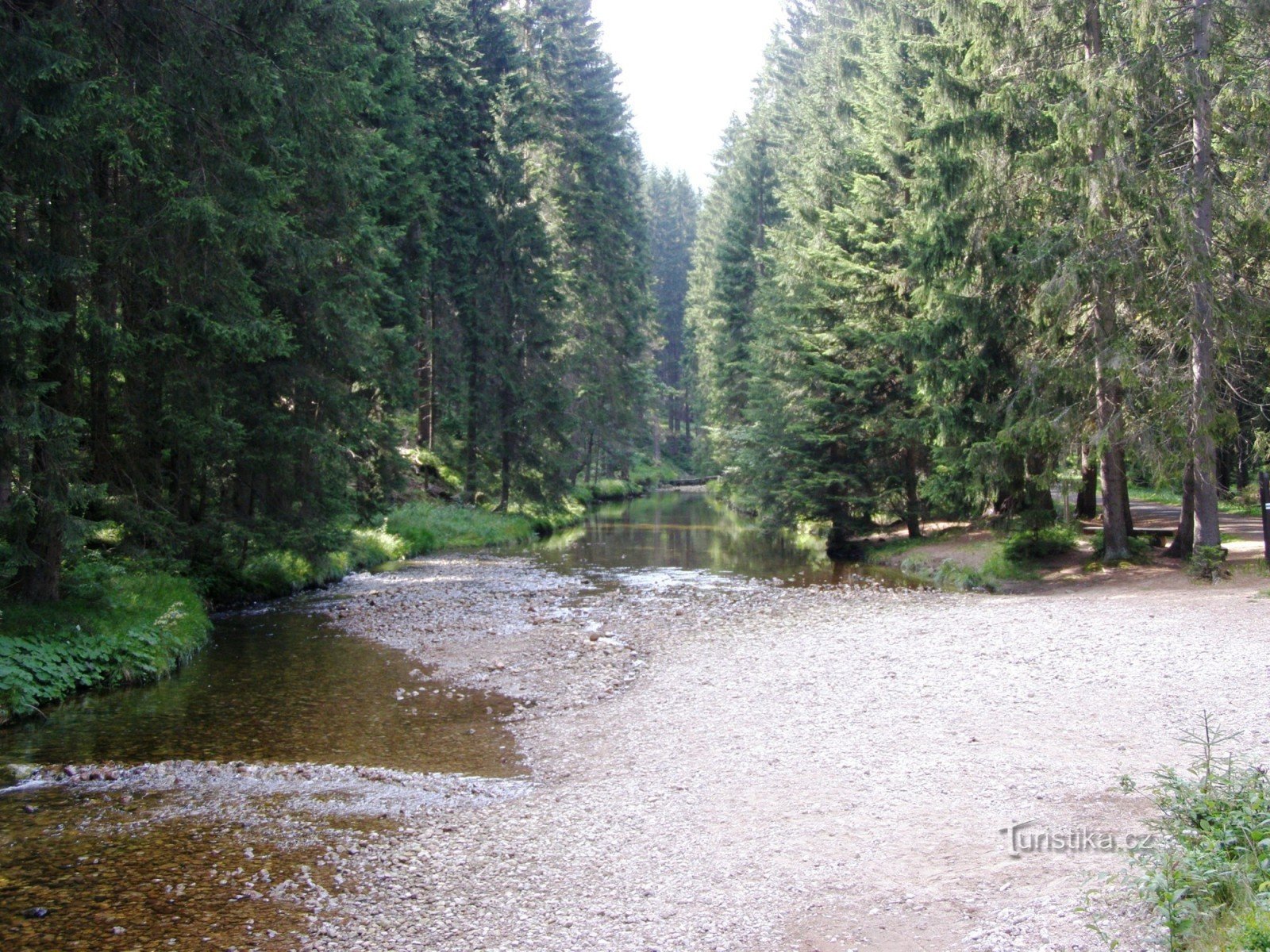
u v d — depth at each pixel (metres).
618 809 7.47
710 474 67.75
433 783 8.41
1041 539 20.78
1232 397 17.89
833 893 5.68
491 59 36.88
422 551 28.94
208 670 13.11
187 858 6.74
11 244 9.84
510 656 13.88
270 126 12.95
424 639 15.20
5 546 11.90
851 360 26.33
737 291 45.34
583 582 22.17
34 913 5.88
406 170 24.97
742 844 6.57
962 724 9.12
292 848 6.90
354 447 20.73
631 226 54.59
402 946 5.32
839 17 41.91
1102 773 7.36
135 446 14.43
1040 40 18.50
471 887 6.10
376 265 20.45
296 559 20.75
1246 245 16.30
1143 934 4.66
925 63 20.70
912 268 20.08
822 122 32.41
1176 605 14.75
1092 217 16.52
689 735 9.51
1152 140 16.27
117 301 12.95
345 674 12.85
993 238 18.94
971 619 15.07
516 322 36.22
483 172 34.72
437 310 35.25
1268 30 16.34
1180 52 16.39
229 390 15.54
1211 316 16.05
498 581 22.48
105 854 6.84
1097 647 11.98
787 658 12.88
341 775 8.66
